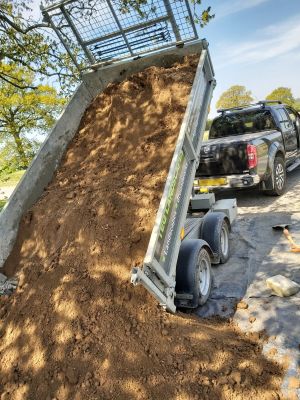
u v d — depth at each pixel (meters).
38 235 4.34
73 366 2.99
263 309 3.86
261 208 7.25
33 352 3.22
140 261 3.55
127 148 4.91
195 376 2.88
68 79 9.38
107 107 5.76
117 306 3.34
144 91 5.48
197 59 5.43
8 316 3.69
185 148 4.14
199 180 7.61
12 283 4.04
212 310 4.07
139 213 3.91
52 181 5.16
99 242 3.78
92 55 6.33
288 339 3.29
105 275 3.54
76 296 3.42
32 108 12.75
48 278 3.72
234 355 3.09
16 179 20.05
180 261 3.98
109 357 3.00
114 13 5.89
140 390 2.80
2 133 13.81
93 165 4.98
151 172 4.33
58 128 5.44
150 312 3.35
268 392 2.74
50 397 2.90
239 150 7.07
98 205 4.12
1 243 4.38
